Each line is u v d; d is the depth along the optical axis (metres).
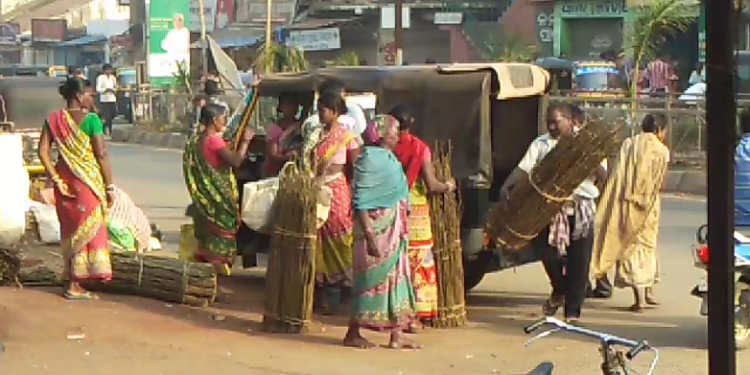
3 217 9.99
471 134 9.02
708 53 4.24
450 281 8.63
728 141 4.25
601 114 18.70
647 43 22.52
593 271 9.22
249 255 10.43
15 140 10.12
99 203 8.85
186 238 10.02
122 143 29.39
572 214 8.59
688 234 13.25
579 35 28.89
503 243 8.62
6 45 57.03
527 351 7.83
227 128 10.15
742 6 4.54
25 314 8.32
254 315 8.93
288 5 38.03
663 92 21.28
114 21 54.53
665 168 9.20
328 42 33.44
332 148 8.83
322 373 7.14
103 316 8.42
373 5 32.28
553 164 8.30
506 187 8.71
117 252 9.35
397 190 7.73
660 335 8.38
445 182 8.50
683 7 22.42
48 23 54.06
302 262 8.25
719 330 4.36
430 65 9.65
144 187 18.67
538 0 29.30
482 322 8.87
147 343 7.79
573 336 8.27
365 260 7.75
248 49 36.47
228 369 7.17
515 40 27.83
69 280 8.97
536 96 9.94
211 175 9.52
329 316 9.03
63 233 8.89
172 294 9.11
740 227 8.52
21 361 7.20
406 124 8.38
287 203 8.27
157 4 31.39
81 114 8.77
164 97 29.97
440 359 7.59
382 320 7.79
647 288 9.43
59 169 8.81
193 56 36.44
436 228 8.55
